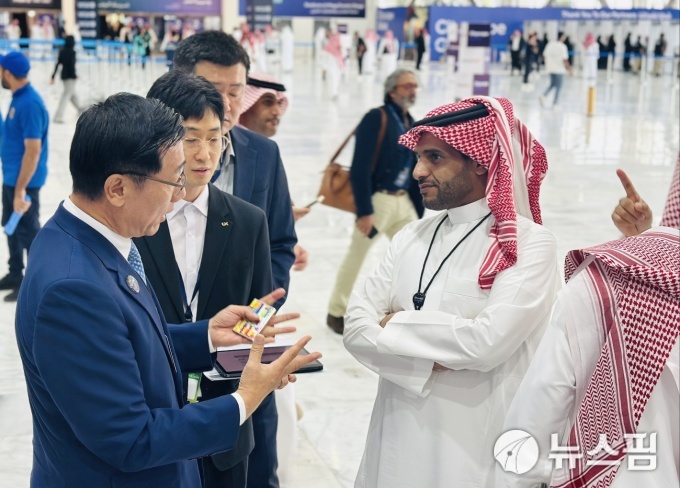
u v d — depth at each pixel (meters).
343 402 4.87
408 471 2.54
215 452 1.98
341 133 15.63
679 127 17.52
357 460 4.20
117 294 1.88
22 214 6.48
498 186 2.48
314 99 22.52
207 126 2.57
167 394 2.00
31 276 1.85
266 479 3.16
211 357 2.43
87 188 1.90
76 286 1.80
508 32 37.09
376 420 2.69
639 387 1.91
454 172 2.55
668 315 1.90
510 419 2.13
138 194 1.90
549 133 16.33
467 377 2.49
